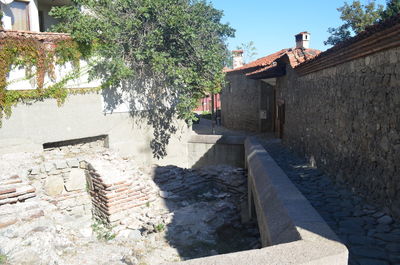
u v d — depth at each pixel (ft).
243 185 35.63
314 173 24.31
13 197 22.52
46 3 45.57
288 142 37.50
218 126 78.48
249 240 24.11
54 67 31.76
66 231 20.86
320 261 8.40
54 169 29.43
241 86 67.00
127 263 17.46
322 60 21.75
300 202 13.12
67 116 33.47
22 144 30.30
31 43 29.68
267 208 14.10
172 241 23.27
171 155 45.62
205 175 39.99
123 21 36.35
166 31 37.58
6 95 28.68
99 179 28.96
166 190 34.63
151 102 42.09
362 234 12.54
